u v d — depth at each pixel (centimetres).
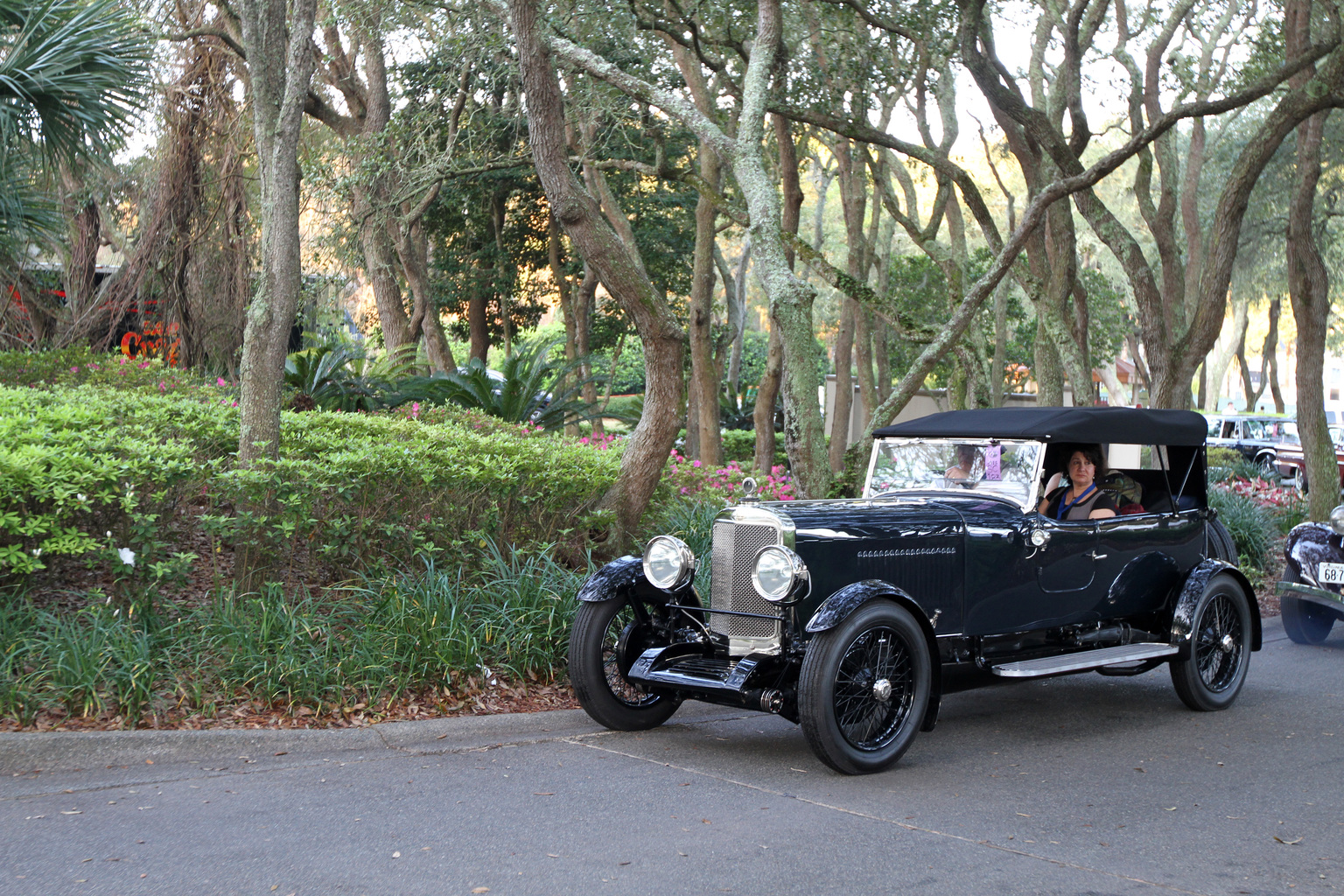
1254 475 2153
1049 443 638
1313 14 1349
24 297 1333
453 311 2733
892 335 2856
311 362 1429
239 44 1370
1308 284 1323
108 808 432
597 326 2709
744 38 1241
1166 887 387
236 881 366
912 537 574
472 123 1617
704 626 598
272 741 521
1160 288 2723
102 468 568
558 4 1162
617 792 484
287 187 687
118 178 1383
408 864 387
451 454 741
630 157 1898
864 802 481
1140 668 728
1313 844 434
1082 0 1276
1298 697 721
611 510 820
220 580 645
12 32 877
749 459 2577
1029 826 452
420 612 632
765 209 859
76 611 615
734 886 376
